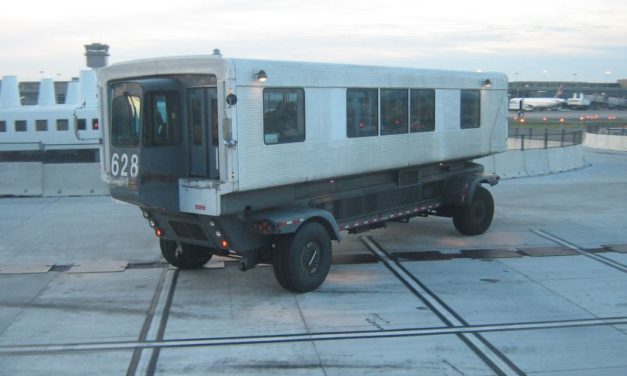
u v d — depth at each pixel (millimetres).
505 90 12125
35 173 16797
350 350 6355
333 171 8703
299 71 8094
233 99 7297
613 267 9531
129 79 8156
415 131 10102
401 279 8992
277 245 8242
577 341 6574
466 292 8328
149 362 6102
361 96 9070
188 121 7965
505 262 9898
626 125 52281
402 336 6738
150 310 7715
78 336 6840
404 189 10422
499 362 6035
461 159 11391
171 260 9453
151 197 7652
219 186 7473
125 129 7754
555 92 132625
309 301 8000
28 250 10867
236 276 9258
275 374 5805
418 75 10031
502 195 16766
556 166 22438
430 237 11773
